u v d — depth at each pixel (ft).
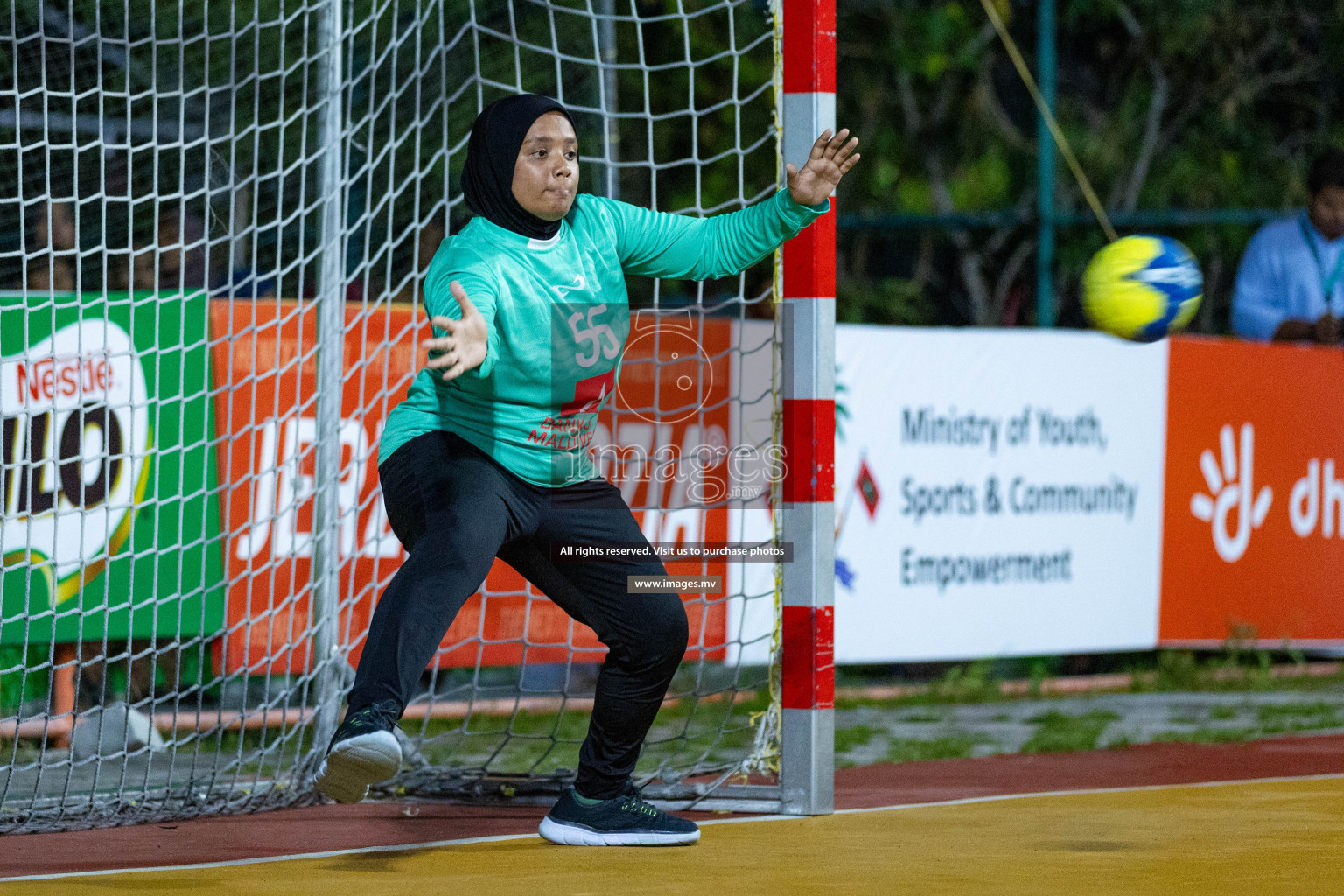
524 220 49.16
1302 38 189.47
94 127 91.81
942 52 185.47
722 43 162.61
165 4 94.53
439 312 46.75
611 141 108.68
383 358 87.56
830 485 61.00
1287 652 123.75
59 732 80.48
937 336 105.29
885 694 109.91
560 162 48.52
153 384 81.87
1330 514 123.65
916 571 104.53
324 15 75.82
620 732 52.54
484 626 90.58
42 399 78.64
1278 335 124.16
